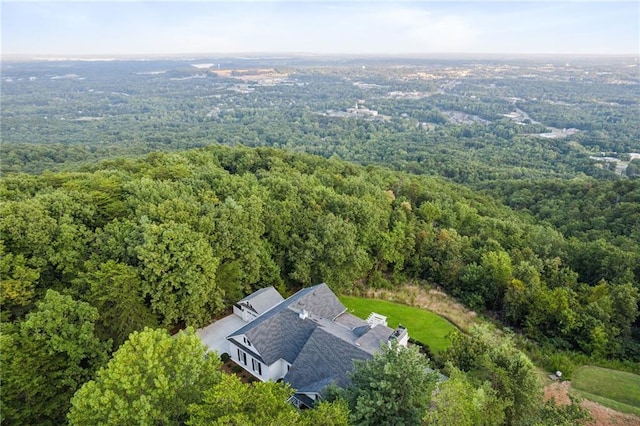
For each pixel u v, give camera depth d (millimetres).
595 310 44500
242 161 84125
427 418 20641
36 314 29219
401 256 57625
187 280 37344
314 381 31016
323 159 101875
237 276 43719
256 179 65312
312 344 32938
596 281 54656
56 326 29359
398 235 58531
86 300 35125
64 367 29656
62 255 36875
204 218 42562
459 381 22875
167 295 37344
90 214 41812
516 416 25125
